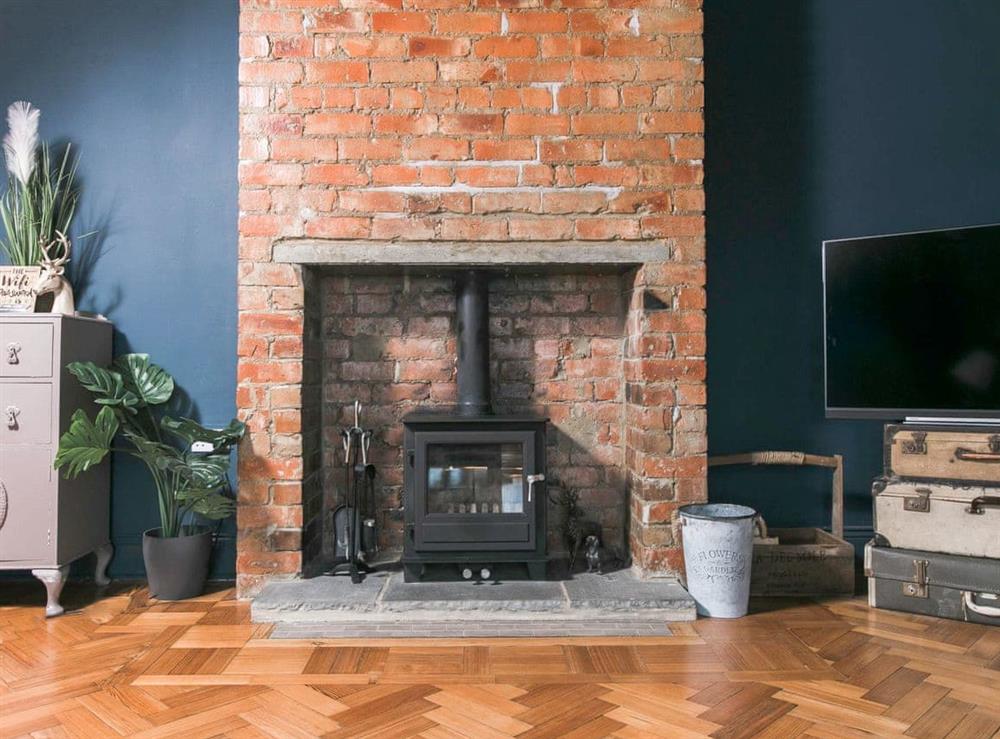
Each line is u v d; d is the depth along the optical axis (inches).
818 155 128.6
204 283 125.5
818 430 128.6
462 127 110.7
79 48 124.6
